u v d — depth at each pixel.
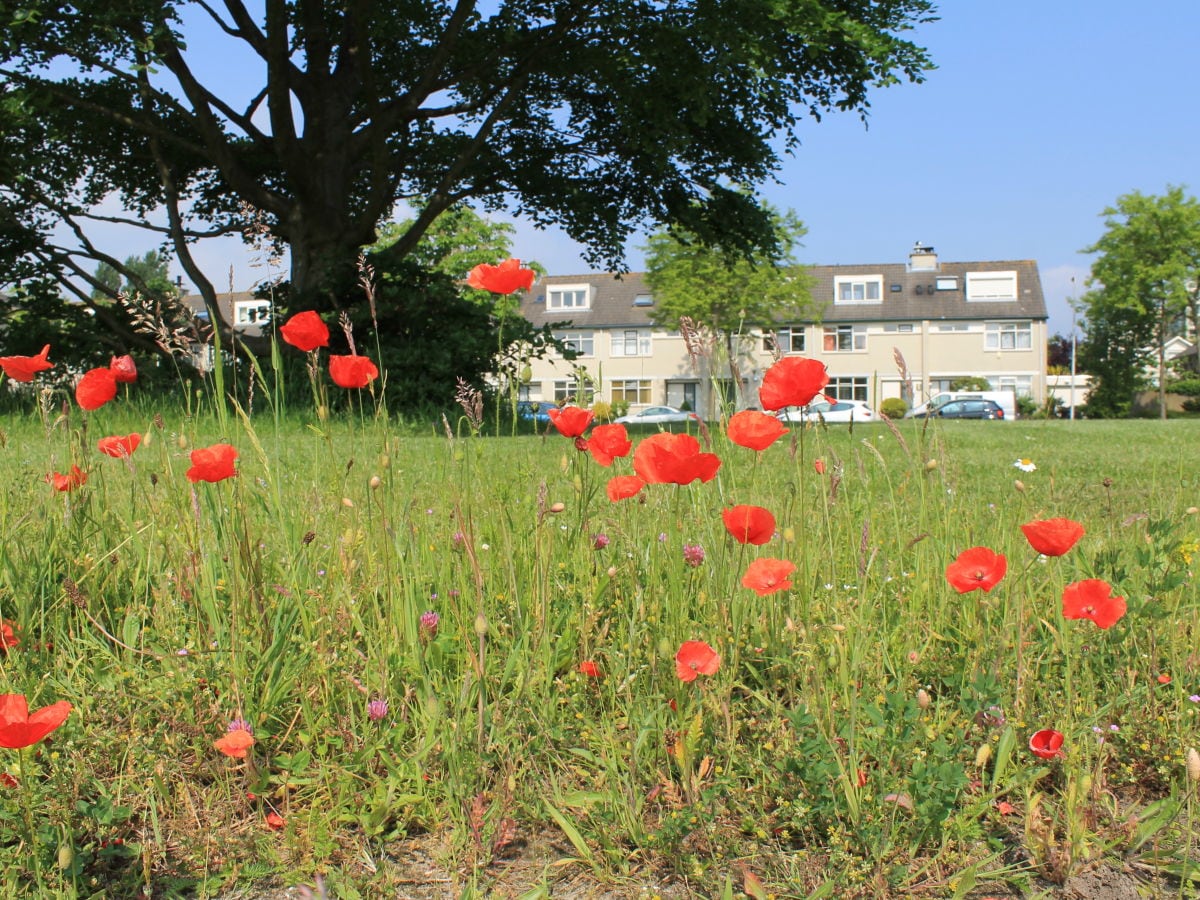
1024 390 56.53
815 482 3.02
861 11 17.66
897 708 1.95
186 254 18.73
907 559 3.12
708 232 21.58
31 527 2.82
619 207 21.70
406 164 20.81
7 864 1.71
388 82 20.09
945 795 1.77
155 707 2.09
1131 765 2.15
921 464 3.03
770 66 16.78
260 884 1.80
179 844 1.86
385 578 2.56
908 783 1.84
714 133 19.73
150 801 1.90
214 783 2.07
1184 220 44.59
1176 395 55.69
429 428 10.84
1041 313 56.31
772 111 19.45
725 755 2.06
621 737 2.12
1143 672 2.46
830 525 2.74
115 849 1.78
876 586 2.86
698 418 2.78
